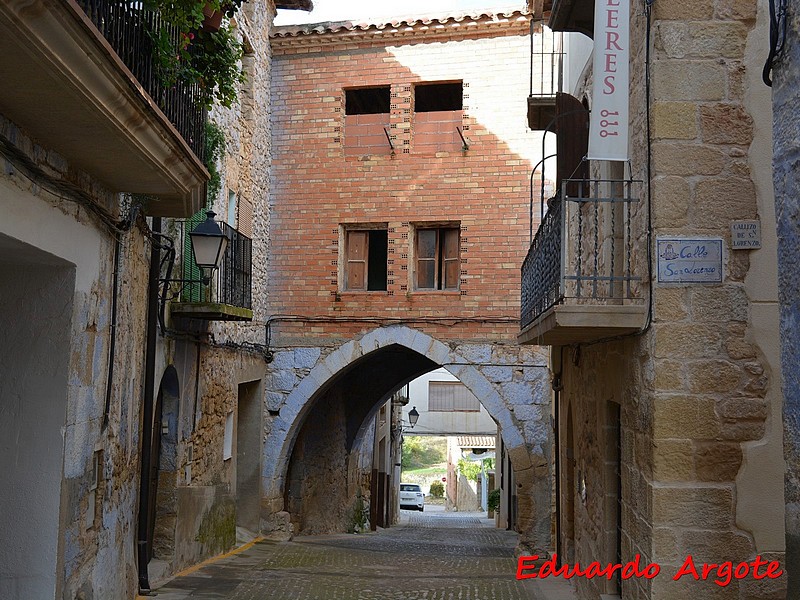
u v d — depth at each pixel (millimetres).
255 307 13133
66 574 4895
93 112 3900
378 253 15062
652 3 5555
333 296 13781
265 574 9273
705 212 5379
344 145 14047
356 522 18578
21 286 4867
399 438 27328
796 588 3244
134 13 4672
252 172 12898
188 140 6066
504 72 13539
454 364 13344
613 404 7137
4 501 4719
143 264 7273
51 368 4809
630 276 5980
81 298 5020
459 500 42219
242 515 13289
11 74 3453
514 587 9148
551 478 12750
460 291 13445
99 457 5652
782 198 3430
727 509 5195
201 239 8312
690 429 5246
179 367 9242
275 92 14195
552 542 12359
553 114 9938
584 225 8273
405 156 13758
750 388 5254
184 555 9188
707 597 5145
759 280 5316
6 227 3883
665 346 5305
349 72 13984
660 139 5438
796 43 3309
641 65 5863
